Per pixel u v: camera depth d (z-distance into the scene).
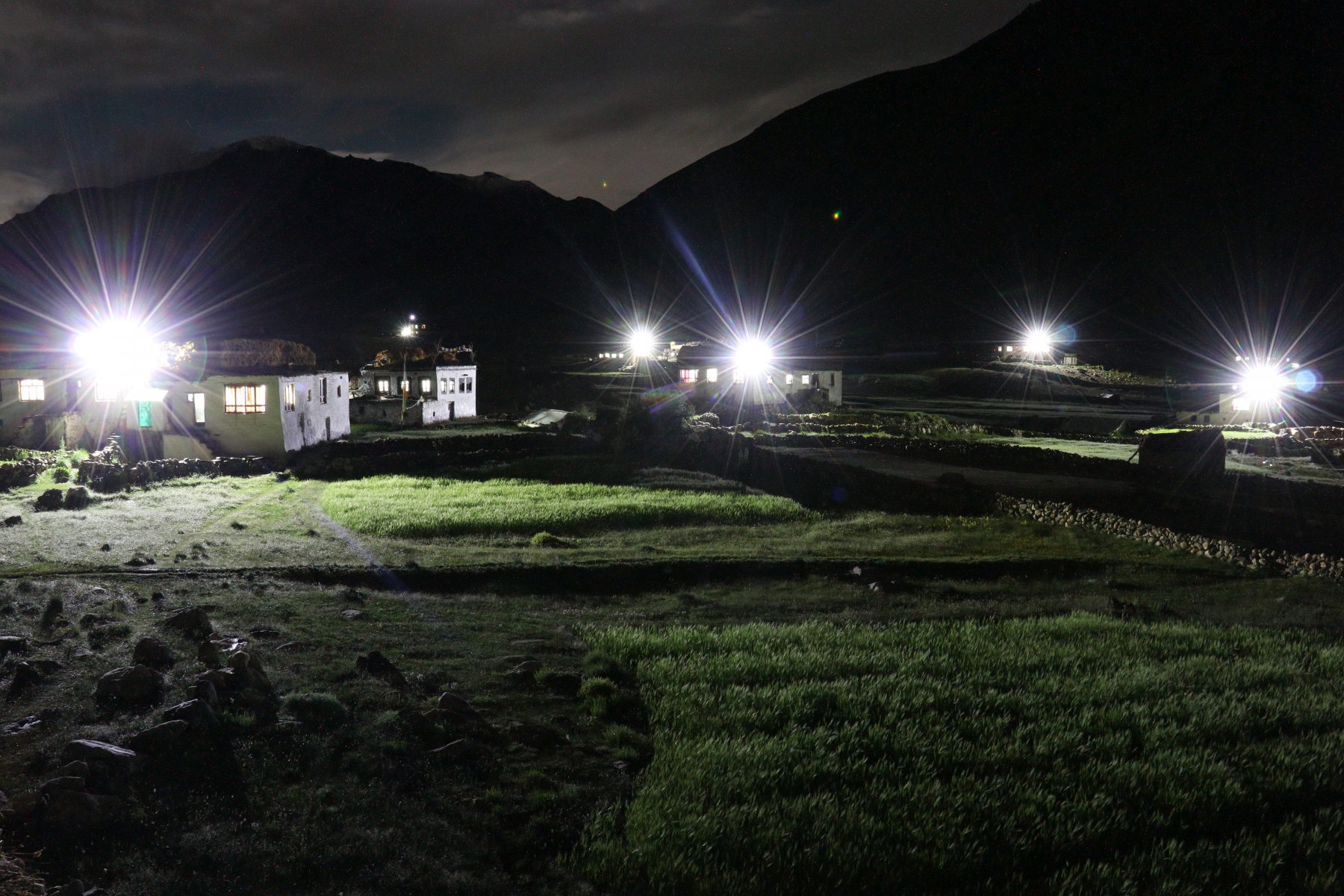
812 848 10.42
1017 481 43.59
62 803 9.34
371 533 33.56
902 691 16.12
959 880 10.27
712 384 100.31
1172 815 11.74
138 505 37.75
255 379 53.97
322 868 9.23
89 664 14.23
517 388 111.88
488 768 12.01
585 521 37.19
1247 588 26.94
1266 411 80.31
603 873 9.82
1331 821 11.80
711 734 13.85
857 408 100.50
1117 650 19.47
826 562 29.20
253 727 12.16
